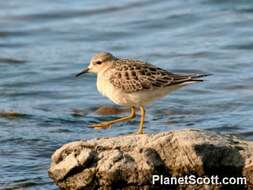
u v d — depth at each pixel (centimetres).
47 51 2452
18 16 2836
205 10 2769
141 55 2345
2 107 1873
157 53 2358
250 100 1891
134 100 1405
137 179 1233
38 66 2266
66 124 1736
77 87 2069
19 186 1345
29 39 2602
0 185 1352
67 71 2209
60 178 1270
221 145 1233
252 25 2578
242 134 1620
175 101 1902
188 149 1228
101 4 2942
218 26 2591
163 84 1381
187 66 2209
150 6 2875
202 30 2570
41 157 1495
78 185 1259
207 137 1250
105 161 1242
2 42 2570
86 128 1702
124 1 2962
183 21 2677
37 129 1688
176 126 1695
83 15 2841
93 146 1265
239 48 2367
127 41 2525
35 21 2795
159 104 1878
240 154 1232
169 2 2902
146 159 1232
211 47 2384
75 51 2439
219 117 1761
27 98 1972
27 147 1557
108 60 1455
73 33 2641
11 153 1519
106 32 2627
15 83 2097
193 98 1923
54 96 1991
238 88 1998
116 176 1234
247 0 2825
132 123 1734
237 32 2520
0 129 1686
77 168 1251
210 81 2053
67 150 1277
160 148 1241
